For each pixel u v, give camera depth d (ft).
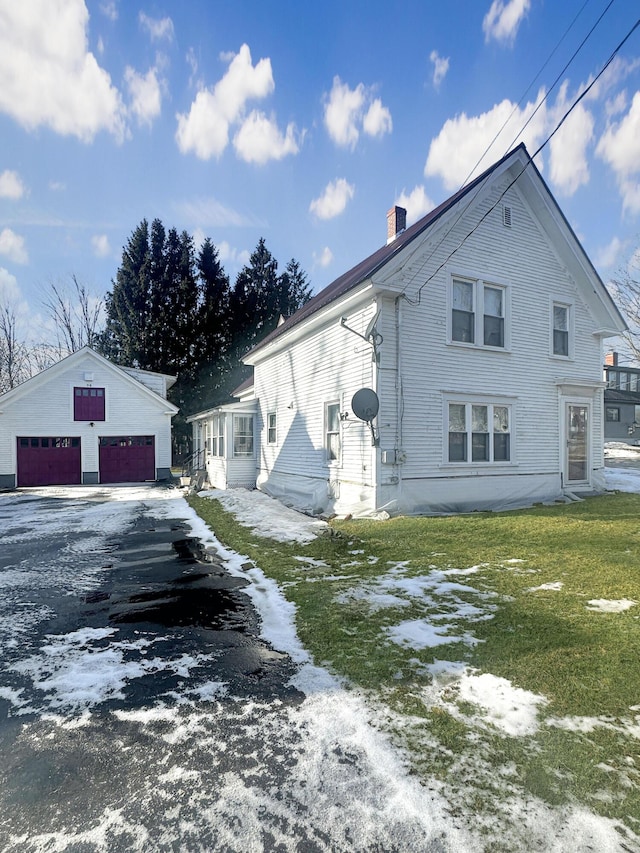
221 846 5.57
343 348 33.96
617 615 12.26
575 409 39.22
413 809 6.01
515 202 35.78
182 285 97.25
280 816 6.00
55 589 16.97
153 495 51.67
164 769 7.02
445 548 20.54
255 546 23.02
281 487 44.19
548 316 37.37
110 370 68.23
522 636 11.22
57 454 65.05
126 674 10.27
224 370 102.99
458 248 32.81
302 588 15.98
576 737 7.39
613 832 5.55
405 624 12.35
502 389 34.71
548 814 5.86
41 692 9.55
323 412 36.58
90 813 6.19
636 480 47.50
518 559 18.34
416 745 7.33
